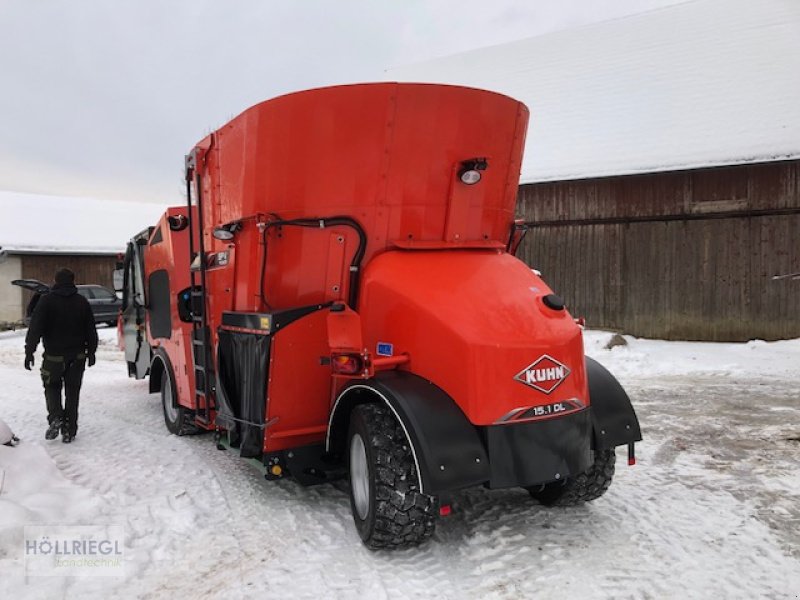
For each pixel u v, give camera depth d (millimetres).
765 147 13000
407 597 3131
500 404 3369
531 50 21469
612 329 14938
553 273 15617
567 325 3734
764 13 18453
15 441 5301
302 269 4246
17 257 24031
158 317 6836
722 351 12492
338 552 3635
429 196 4129
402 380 3561
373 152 4016
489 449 3340
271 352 4070
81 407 8000
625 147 14898
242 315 4445
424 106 4004
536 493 4395
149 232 7176
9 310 23734
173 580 3357
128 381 10320
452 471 3197
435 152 4086
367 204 4066
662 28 19922
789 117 13695
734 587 3193
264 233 4289
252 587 3256
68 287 6188
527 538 3787
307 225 4156
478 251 4211
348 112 3994
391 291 3818
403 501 3367
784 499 4414
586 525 3969
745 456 5480
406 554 3590
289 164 4172
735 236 13641
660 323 14438
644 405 7750
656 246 14445
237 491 4695
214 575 3400
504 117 4336
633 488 4664
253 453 4305
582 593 3156
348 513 4223
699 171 13820
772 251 13297
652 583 3246
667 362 11430
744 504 4324
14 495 4320
